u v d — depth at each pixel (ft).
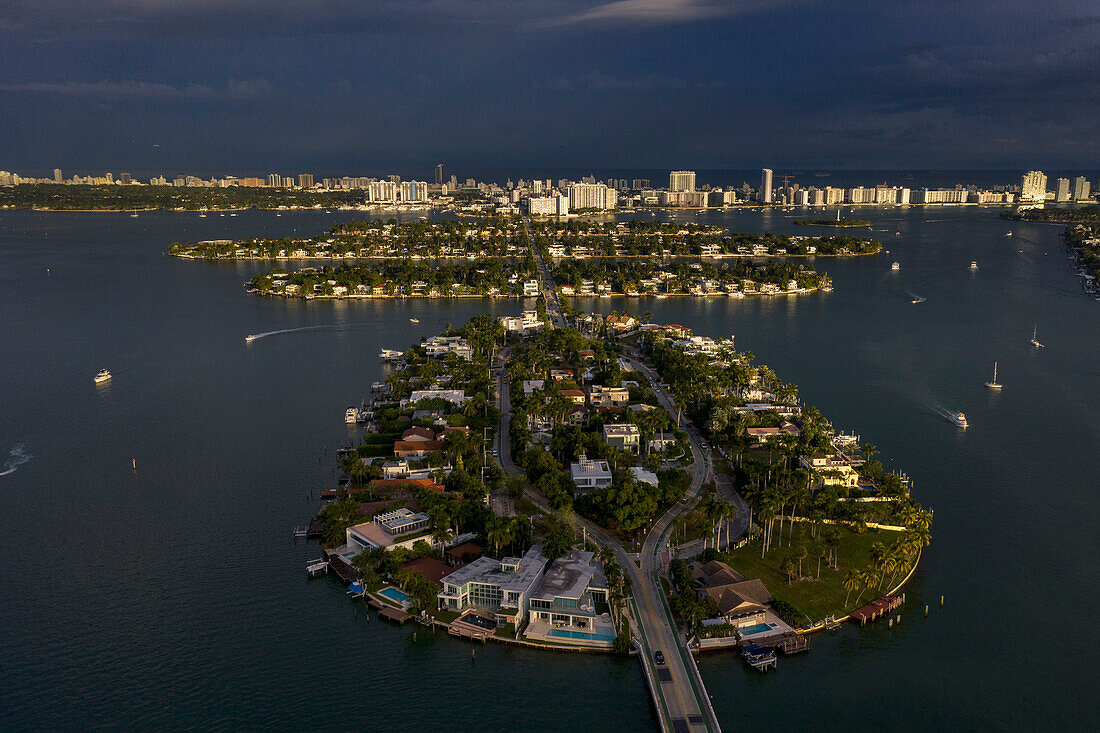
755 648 614.75
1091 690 582.35
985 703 570.46
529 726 552.00
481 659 620.08
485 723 554.46
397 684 592.60
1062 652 622.95
